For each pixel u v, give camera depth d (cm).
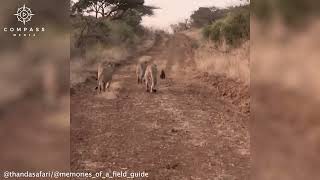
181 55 2244
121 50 2511
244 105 986
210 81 1409
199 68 1692
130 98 1134
